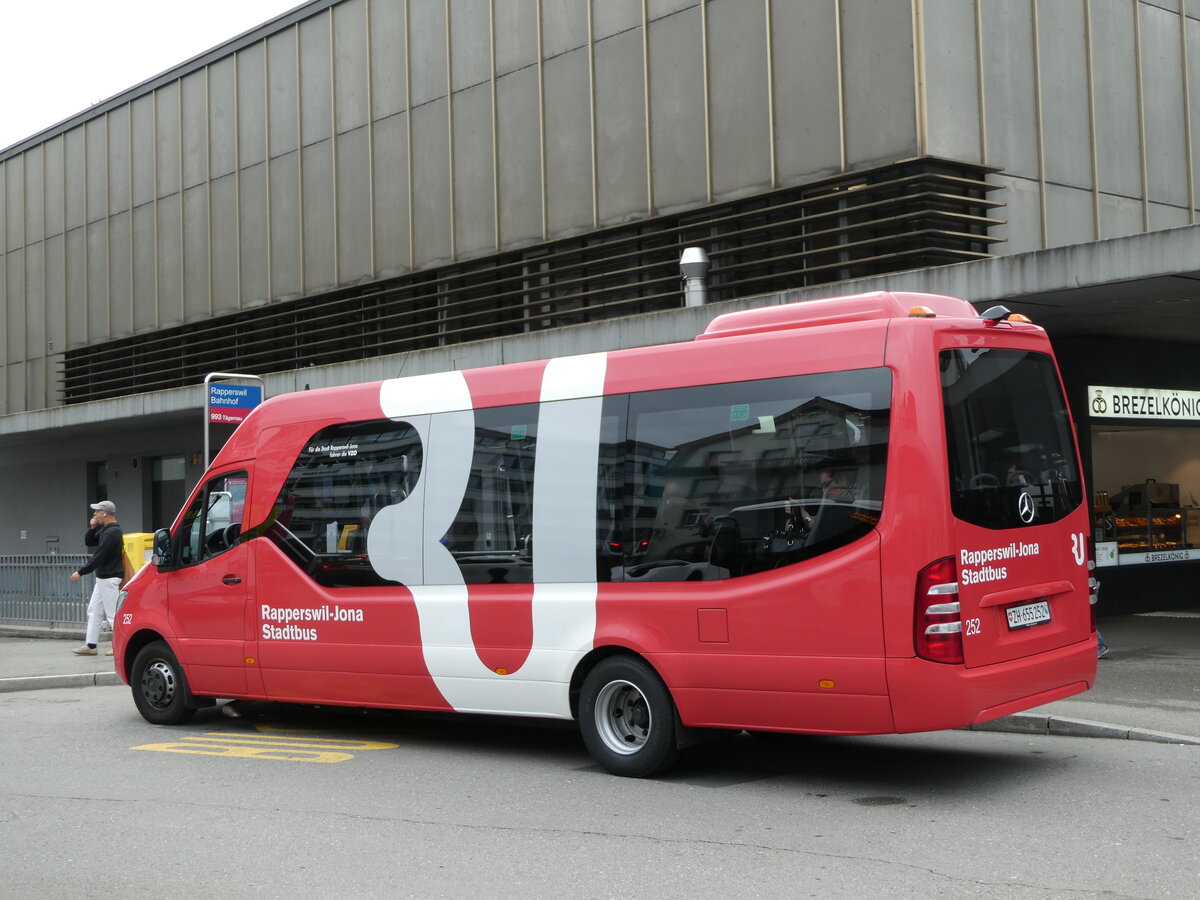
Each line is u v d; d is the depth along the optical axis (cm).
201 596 1025
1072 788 727
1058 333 1510
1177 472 1641
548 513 841
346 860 607
